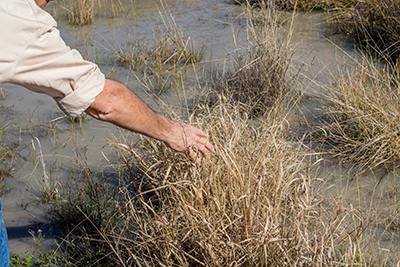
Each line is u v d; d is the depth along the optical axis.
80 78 1.15
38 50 1.06
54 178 3.03
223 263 1.93
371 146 3.09
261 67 3.84
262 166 2.25
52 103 4.13
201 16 6.36
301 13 6.34
